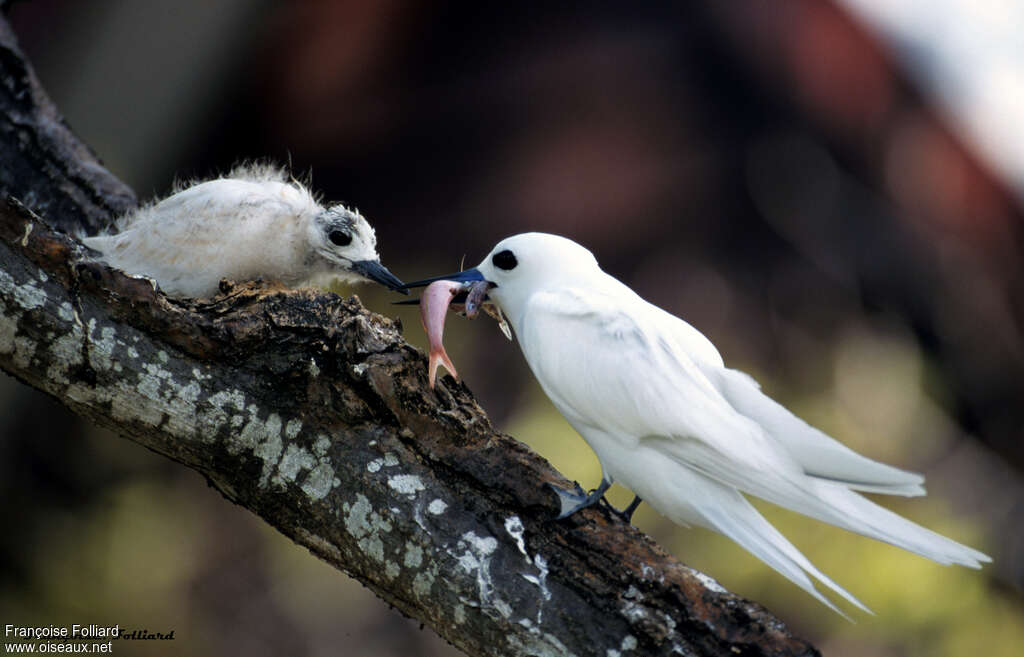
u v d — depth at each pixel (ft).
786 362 44.09
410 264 47.57
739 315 46.21
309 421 18.78
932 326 43.39
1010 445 42.22
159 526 38.09
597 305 22.20
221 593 38.14
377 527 18.69
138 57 41.27
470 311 24.29
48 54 41.86
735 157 45.62
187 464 19.62
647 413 20.81
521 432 35.35
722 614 18.03
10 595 37.24
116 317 18.22
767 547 20.11
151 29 40.57
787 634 17.90
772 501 20.13
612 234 48.11
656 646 17.95
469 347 42.47
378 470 18.70
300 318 18.66
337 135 45.60
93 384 18.54
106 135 42.57
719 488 20.94
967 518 39.42
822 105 41.22
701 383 20.92
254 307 18.70
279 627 37.96
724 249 47.70
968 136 40.22
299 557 38.55
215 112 43.88
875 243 43.32
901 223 42.63
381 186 47.32
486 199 47.70
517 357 43.60
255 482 19.11
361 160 46.60
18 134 27.07
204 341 18.30
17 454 40.27
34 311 18.07
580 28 43.11
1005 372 42.57
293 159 46.03
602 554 18.44
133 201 27.68
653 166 46.57
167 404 18.54
